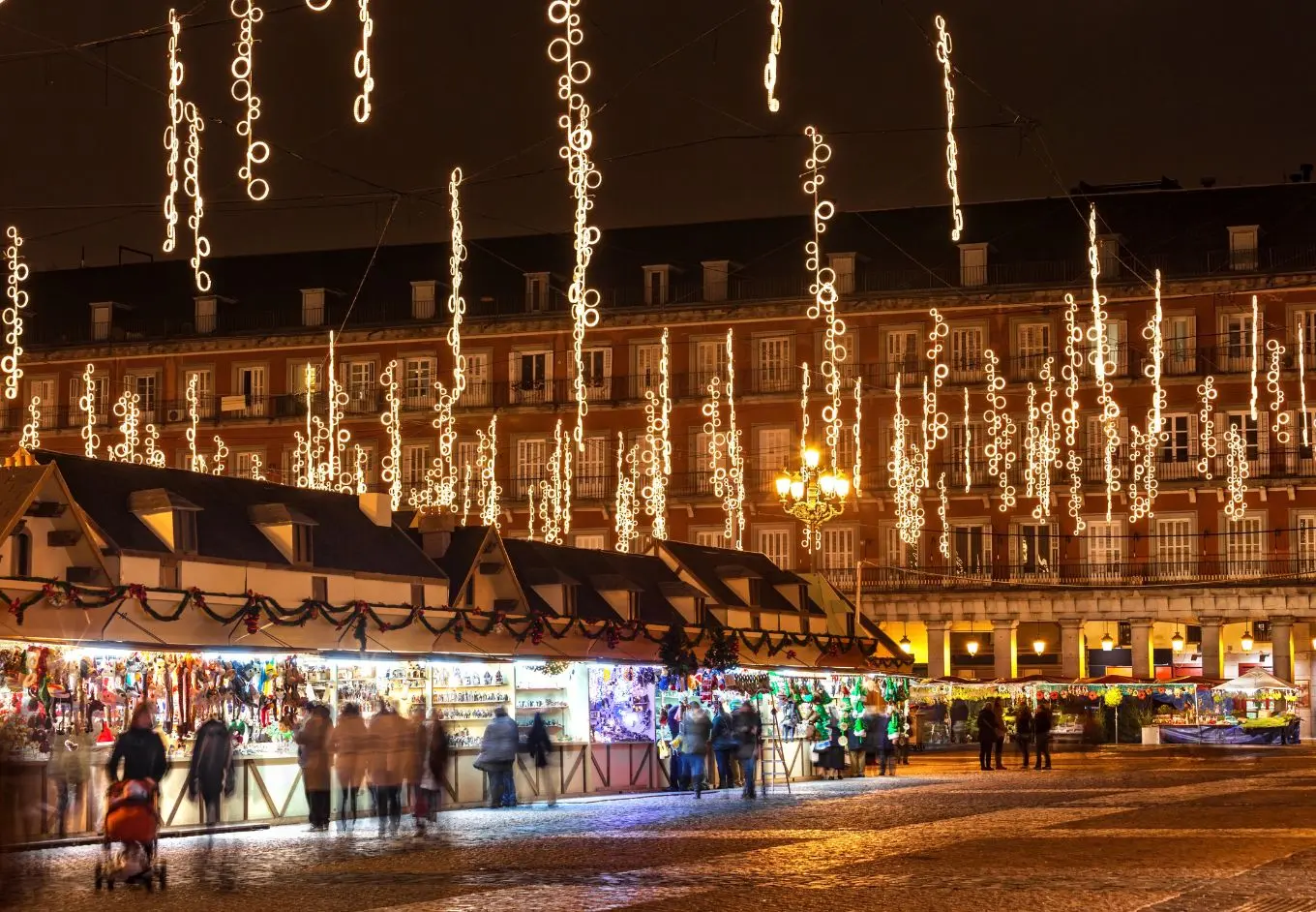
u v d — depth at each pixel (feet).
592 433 242.37
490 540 100.94
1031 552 229.45
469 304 248.73
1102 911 43.70
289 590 88.17
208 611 80.79
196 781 73.67
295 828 81.56
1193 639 233.76
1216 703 216.74
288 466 250.98
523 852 64.23
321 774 77.87
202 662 82.94
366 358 251.19
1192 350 224.53
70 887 55.47
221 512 87.81
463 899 48.96
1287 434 220.64
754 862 58.44
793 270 239.50
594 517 241.35
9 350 260.42
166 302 262.47
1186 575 223.71
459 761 93.35
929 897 47.57
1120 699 205.46
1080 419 228.22
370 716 91.56
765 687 122.01
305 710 87.56
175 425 254.06
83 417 257.96
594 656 103.24
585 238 88.12
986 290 228.43
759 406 237.25
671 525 238.68
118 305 260.83
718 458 227.20
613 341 242.78
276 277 261.24
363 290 255.09
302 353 252.62
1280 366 220.43
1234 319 223.92
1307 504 220.43
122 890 54.29
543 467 244.42
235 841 73.67
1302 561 220.02
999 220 237.86
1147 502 217.77
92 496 81.46
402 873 57.26
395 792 76.33
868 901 46.75
